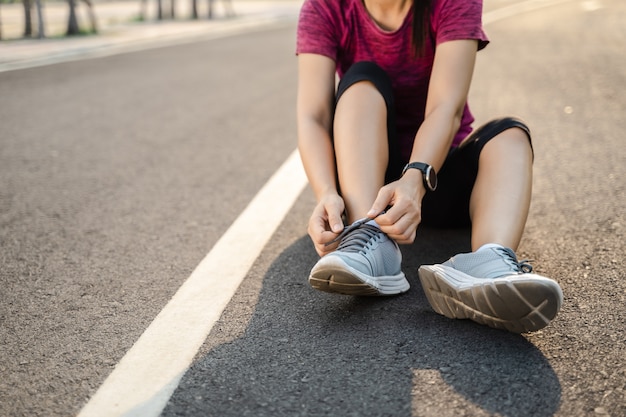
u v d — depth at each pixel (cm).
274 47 1011
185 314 188
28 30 1194
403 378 150
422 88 215
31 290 210
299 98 210
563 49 844
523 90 578
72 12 1216
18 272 225
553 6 1650
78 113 533
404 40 206
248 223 270
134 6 2384
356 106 191
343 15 210
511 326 162
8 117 521
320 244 181
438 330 172
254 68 789
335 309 187
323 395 145
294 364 158
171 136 448
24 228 272
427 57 209
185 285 209
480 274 167
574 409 137
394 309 185
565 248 230
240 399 145
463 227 238
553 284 149
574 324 174
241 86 661
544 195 295
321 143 198
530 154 191
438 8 202
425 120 196
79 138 445
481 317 165
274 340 171
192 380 153
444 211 225
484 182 186
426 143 189
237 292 202
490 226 176
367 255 176
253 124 484
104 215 287
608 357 157
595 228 250
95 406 144
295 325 178
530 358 157
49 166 375
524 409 138
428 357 159
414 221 181
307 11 213
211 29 1389
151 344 171
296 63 827
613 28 1080
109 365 161
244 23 1558
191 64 831
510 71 688
